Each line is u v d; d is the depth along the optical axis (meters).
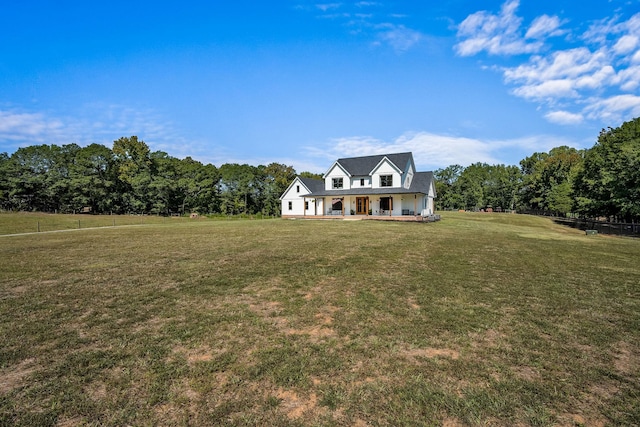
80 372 4.21
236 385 3.93
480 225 29.55
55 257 12.41
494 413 3.43
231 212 70.56
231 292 7.67
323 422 3.28
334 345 4.96
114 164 66.62
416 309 6.51
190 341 5.11
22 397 3.70
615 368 4.37
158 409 3.50
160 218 52.09
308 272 9.62
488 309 6.52
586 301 7.08
